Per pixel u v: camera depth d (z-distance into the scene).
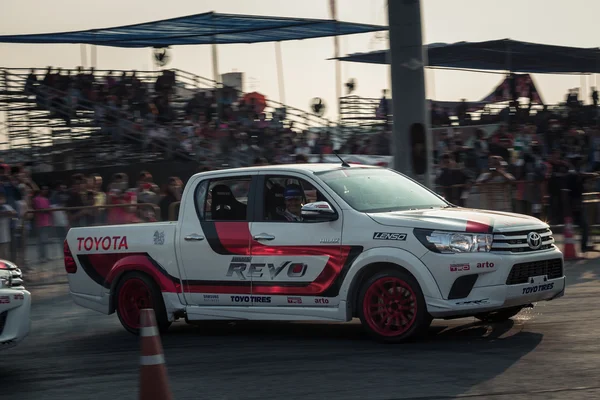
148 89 32.53
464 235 9.45
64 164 30.73
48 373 9.48
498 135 27.67
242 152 30.20
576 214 19.44
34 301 15.88
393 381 7.99
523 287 9.49
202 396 7.91
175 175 29.81
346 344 9.98
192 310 11.12
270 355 9.64
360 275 9.98
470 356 8.88
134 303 11.84
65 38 29.64
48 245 18.12
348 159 26.39
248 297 10.66
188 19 25.78
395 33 15.44
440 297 9.44
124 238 11.77
